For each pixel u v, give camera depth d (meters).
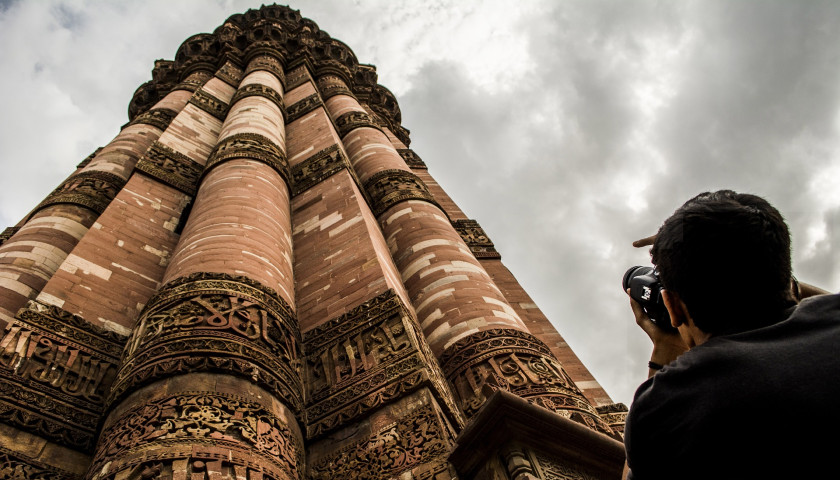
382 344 7.93
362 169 16.78
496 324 9.30
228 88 22.45
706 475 1.84
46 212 12.02
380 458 6.23
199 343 6.68
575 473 5.39
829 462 1.65
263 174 12.56
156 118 19.45
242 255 8.84
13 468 5.83
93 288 8.87
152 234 11.38
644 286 2.77
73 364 7.33
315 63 27.08
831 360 1.79
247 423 5.91
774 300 2.15
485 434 5.46
